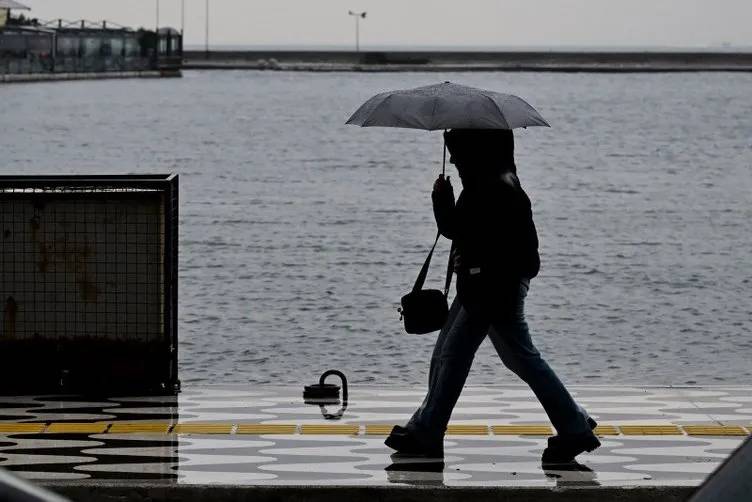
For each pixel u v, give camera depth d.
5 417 28.23
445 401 24.97
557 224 87.06
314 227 83.69
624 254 72.44
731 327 52.00
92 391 30.66
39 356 30.42
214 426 27.58
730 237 81.06
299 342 47.78
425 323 24.62
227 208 95.81
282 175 130.50
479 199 24.02
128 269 30.16
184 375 42.03
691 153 170.62
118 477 23.36
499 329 24.47
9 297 30.28
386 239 77.56
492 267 24.06
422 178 128.12
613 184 122.12
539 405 30.25
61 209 30.03
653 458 25.03
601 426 27.89
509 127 23.72
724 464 12.62
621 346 48.03
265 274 64.06
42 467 24.12
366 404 30.25
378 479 23.28
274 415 28.84
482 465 24.45
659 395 31.59
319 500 22.11
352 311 54.22
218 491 22.11
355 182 122.31
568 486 22.45
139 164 144.88
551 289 60.81
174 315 30.78
